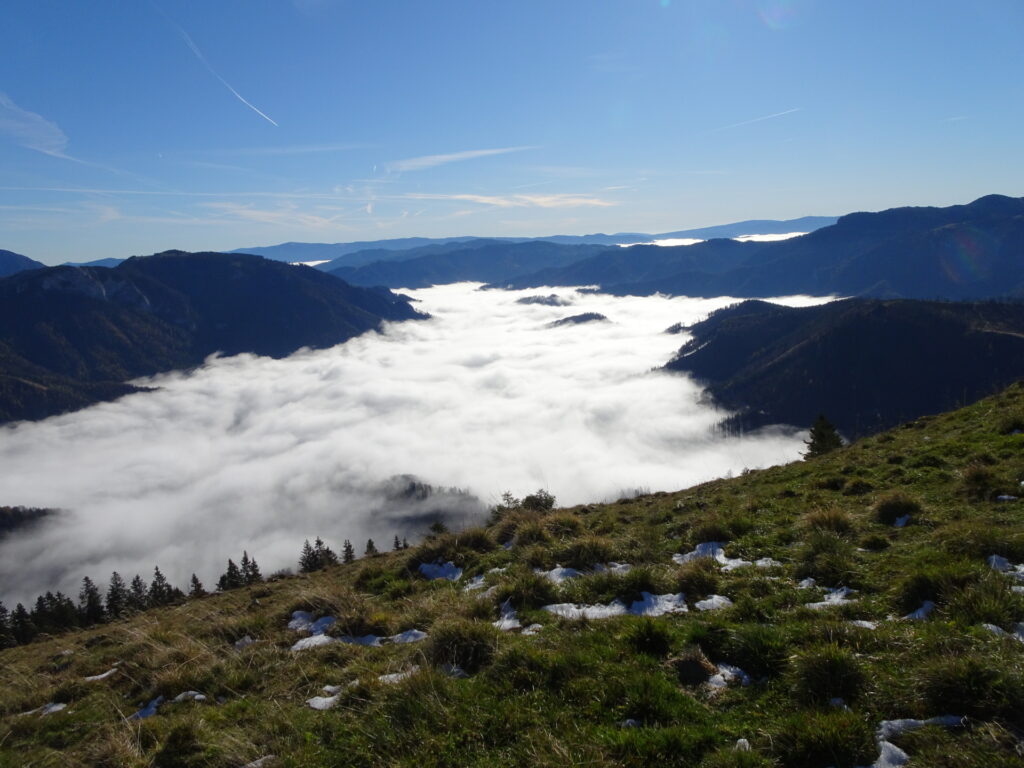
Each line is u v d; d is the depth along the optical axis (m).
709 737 5.26
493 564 11.97
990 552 8.07
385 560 16.31
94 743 7.06
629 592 8.98
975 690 5.05
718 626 7.10
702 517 13.12
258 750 6.22
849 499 12.70
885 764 4.62
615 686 6.09
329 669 8.06
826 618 7.05
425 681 6.63
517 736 5.62
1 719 8.31
